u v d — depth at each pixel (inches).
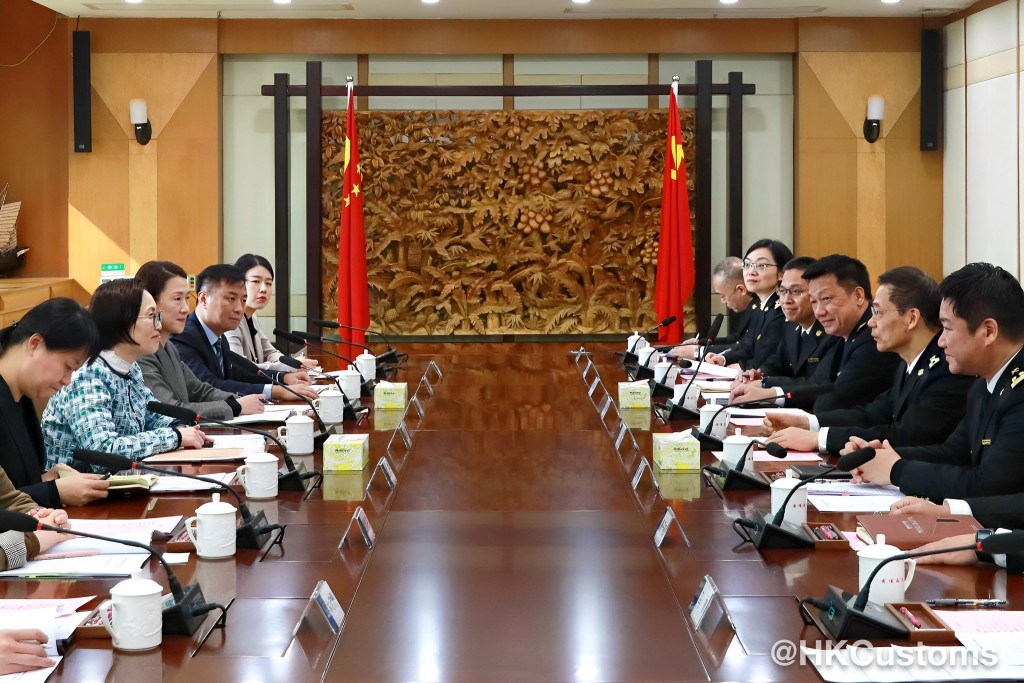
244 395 200.7
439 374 243.6
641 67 402.3
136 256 397.7
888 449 127.2
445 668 77.0
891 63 396.2
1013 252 347.3
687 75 402.3
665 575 96.9
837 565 98.7
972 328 122.3
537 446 156.7
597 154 396.5
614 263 402.0
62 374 122.7
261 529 107.5
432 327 405.1
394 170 397.1
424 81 401.4
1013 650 77.8
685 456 138.6
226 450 146.6
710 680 74.7
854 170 399.2
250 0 364.2
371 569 99.3
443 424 175.5
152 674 75.7
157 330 152.6
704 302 398.0
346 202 369.4
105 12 384.2
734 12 385.7
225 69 400.8
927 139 393.4
